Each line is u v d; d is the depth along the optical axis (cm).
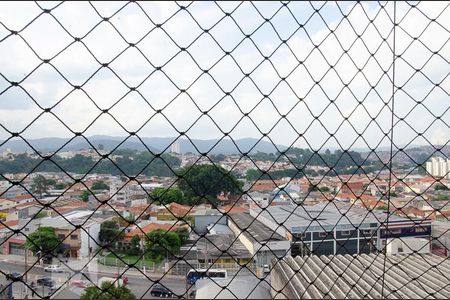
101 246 255
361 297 334
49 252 247
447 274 440
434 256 511
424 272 411
